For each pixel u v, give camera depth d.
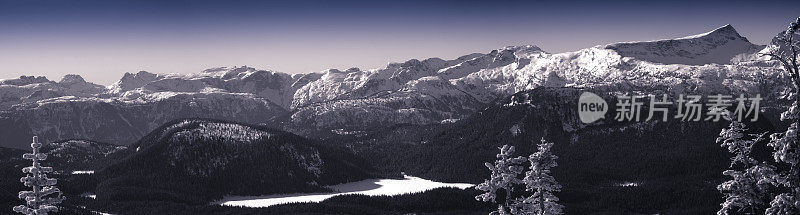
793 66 50.34
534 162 81.88
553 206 82.69
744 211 55.31
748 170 54.12
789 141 50.72
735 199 54.66
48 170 75.44
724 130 56.28
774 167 53.31
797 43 50.41
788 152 51.09
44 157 75.50
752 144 55.03
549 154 82.25
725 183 55.72
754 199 54.12
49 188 75.38
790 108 50.56
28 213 73.56
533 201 83.19
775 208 51.44
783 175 52.91
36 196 74.62
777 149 52.38
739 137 55.59
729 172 55.41
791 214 50.81
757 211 54.41
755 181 54.16
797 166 51.59
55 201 76.00
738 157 55.31
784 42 51.12
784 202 51.09
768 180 52.75
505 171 81.81
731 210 55.03
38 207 74.69
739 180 54.56
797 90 50.06
